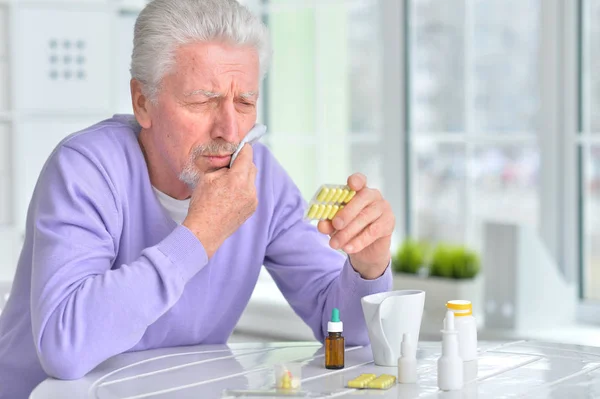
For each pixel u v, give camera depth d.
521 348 2.04
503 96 4.14
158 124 1.97
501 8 4.11
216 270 2.14
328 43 4.75
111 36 4.09
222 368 1.85
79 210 1.88
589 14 3.85
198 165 1.95
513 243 3.64
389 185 4.56
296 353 2.02
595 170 3.88
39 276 1.81
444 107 4.36
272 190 2.25
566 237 3.96
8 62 3.87
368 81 4.62
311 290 2.22
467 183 4.30
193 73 1.90
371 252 2.03
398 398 1.60
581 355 1.96
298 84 4.86
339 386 1.69
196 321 2.13
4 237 3.47
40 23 3.96
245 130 1.99
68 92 4.02
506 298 3.67
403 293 1.95
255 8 4.95
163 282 1.79
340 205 1.94
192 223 1.85
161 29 1.92
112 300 1.75
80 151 1.96
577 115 3.91
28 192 3.98
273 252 2.26
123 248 2.04
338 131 4.75
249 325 4.57
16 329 1.98
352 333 2.10
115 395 1.63
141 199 2.05
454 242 4.37
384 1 4.50
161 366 1.87
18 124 3.89
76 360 1.73
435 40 4.37
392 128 4.52
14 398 1.95
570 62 3.89
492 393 1.62
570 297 3.83
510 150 4.13
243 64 1.94
